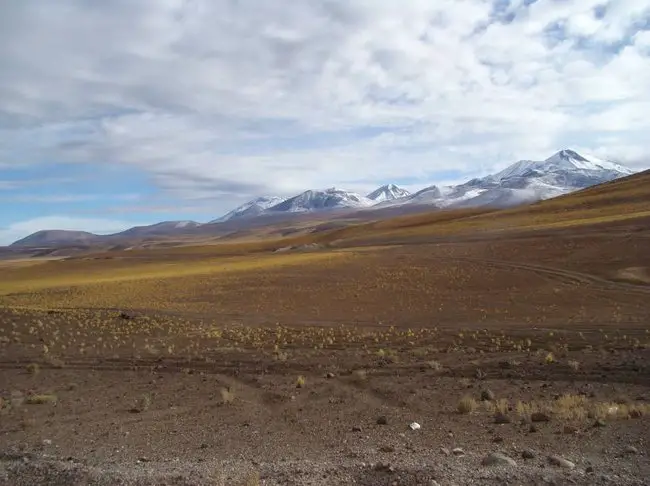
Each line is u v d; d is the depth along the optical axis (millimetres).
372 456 9547
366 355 23734
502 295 46969
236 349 26797
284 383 18094
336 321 38844
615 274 51312
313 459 9664
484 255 69438
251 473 8250
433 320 37531
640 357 20109
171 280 71500
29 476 8602
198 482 7938
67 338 32281
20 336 32562
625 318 33625
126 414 14492
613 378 16719
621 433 10375
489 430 11367
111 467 9336
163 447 11219
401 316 40188
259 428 12625
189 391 17344
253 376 19516
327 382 17969
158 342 30672
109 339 32031
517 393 15336
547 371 18266
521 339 27672
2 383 19703
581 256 60969
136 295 60688
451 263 66375
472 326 33656
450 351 24453
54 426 13352
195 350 27156
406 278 59188
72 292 66625
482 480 7590
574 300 42562
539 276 54062
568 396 13789
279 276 67125
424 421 12594
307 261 81625
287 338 30734
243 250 162000
